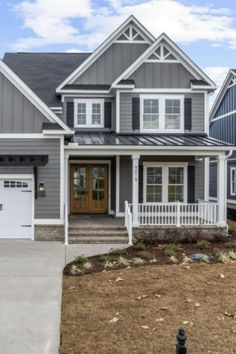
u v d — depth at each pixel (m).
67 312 7.61
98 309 7.74
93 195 19.50
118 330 6.75
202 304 7.97
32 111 15.08
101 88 19.53
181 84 18.97
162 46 18.91
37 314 7.52
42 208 15.18
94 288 9.10
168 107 18.98
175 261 11.75
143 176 18.61
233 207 25.05
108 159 19.25
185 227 15.49
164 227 15.41
